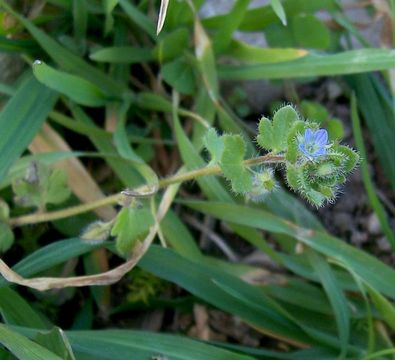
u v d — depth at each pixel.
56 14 0.15
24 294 0.15
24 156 0.14
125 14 0.16
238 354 0.12
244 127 0.16
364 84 0.16
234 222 0.14
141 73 0.17
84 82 0.14
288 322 0.13
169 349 0.12
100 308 0.15
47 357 0.10
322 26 0.16
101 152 0.15
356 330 0.14
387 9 0.16
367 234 0.16
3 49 0.14
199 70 0.16
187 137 0.16
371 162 0.17
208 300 0.13
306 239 0.14
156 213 0.14
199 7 0.16
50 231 0.15
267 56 0.15
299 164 0.11
